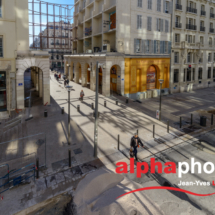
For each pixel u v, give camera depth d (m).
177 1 32.44
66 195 8.14
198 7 35.53
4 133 14.14
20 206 7.48
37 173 9.12
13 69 18.58
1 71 18.28
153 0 28.66
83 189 8.36
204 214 7.11
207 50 38.66
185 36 33.94
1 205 7.49
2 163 10.41
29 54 19.20
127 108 21.64
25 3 18.73
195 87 37.12
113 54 25.62
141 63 28.33
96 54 27.75
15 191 8.27
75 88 32.53
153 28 29.09
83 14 38.81
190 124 16.97
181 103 25.64
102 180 8.89
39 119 16.86
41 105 21.11
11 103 18.97
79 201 7.75
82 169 9.95
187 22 33.88
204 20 36.97
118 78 27.34
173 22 31.64
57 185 8.72
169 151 12.11
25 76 50.84
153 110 21.48
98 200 7.67
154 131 14.79
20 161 10.62
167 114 20.06
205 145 13.02
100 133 14.46
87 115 18.41
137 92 28.67
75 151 11.72
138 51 28.34
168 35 31.11
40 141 12.87
